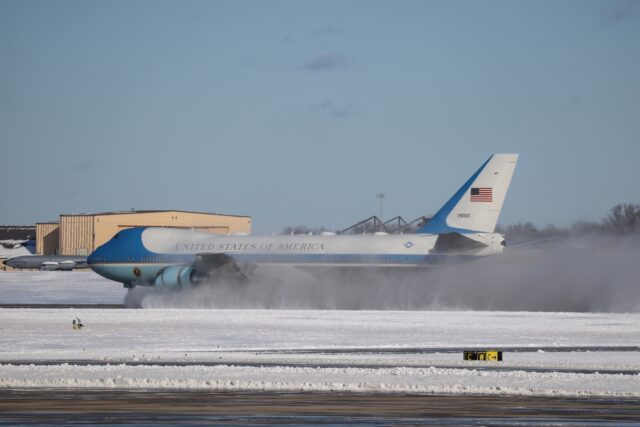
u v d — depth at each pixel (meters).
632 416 70.19
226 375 94.38
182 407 73.38
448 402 76.94
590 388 85.69
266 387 85.50
